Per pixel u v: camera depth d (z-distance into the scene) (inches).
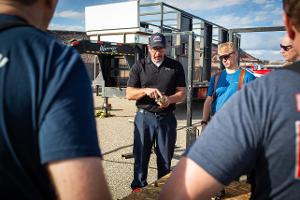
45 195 31.1
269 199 32.4
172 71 141.3
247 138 32.1
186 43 378.0
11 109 28.7
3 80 29.0
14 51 30.0
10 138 28.8
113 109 424.8
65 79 29.8
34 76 29.2
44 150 28.6
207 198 33.7
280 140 31.2
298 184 30.8
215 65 459.2
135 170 144.7
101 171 30.7
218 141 33.1
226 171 32.5
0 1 33.1
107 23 345.1
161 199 36.6
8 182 29.6
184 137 271.6
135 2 323.9
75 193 28.5
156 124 140.3
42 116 29.0
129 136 269.3
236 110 33.4
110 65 341.7
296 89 32.0
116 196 150.9
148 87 142.3
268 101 32.4
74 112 29.4
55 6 37.7
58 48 31.6
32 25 33.4
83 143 29.2
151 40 139.8
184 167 34.9
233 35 153.4
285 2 33.9
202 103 526.3
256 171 34.2
